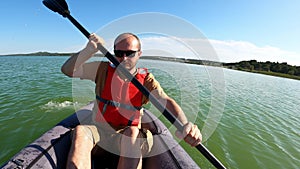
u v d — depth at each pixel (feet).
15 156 5.61
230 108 23.29
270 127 18.20
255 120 19.74
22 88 26.18
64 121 8.05
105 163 6.78
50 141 6.39
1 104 18.70
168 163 6.32
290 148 14.19
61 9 6.83
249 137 15.38
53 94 22.89
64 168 5.98
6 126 14.03
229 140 14.49
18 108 17.69
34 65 67.87
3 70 47.98
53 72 45.80
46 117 15.96
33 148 5.93
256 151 13.33
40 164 5.45
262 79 84.74
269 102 30.66
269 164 11.96
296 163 12.26
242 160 12.12
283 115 23.22
